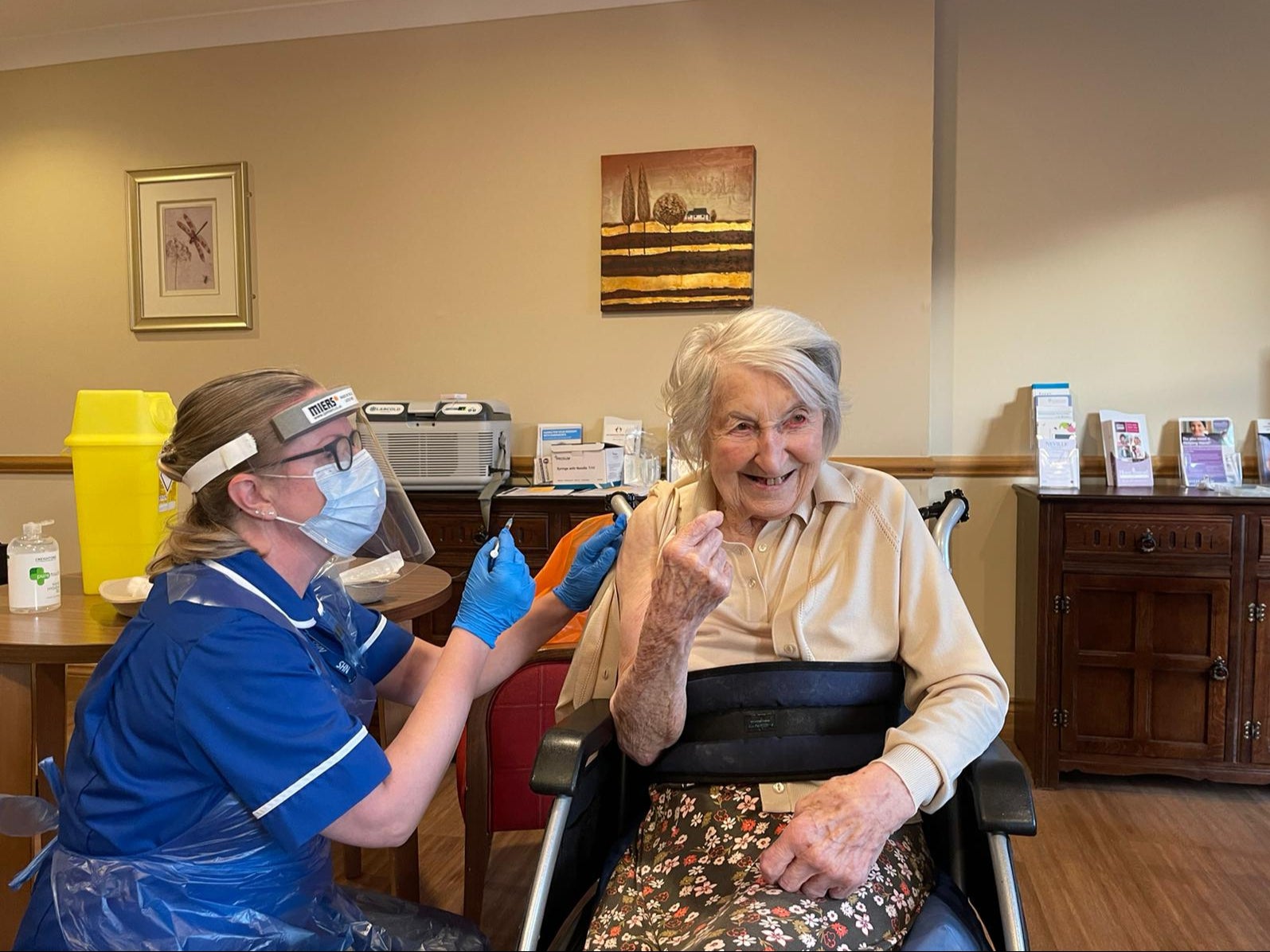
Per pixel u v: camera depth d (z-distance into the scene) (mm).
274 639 959
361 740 971
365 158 3361
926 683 1157
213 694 915
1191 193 2910
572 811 1118
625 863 1188
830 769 1184
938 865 1182
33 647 1332
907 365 3002
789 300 3076
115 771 943
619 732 1193
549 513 2879
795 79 3033
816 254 3049
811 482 1228
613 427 3160
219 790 949
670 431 1290
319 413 1032
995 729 1091
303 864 1029
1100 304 2979
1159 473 2951
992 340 3043
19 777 1486
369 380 3406
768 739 1191
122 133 3561
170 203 3523
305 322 3447
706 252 3109
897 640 1212
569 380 3250
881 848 996
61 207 3631
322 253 3416
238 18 3408
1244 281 2895
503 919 1905
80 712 975
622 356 3207
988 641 3061
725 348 1200
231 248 3479
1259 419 2887
